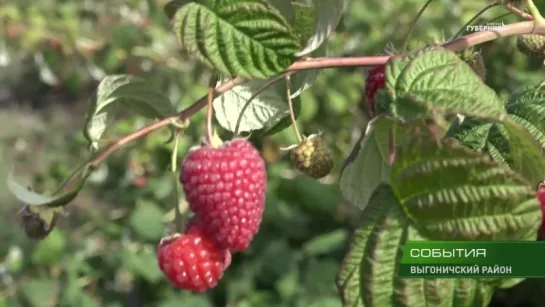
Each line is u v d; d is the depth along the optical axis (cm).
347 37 114
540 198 42
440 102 39
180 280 44
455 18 110
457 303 40
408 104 39
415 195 40
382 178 44
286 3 44
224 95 48
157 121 45
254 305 105
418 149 39
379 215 40
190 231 44
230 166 43
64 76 142
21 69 184
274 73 40
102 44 135
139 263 107
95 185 123
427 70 40
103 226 114
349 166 44
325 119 120
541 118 44
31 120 188
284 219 112
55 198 43
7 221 129
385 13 114
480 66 47
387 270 40
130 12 139
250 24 40
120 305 110
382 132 41
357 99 117
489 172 39
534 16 44
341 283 40
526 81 99
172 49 129
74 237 116
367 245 40
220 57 40
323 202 112
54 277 110
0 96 202
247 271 108
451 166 39
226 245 43
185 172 43
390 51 47
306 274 106
